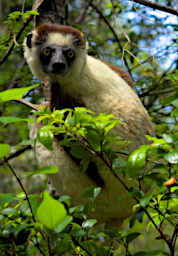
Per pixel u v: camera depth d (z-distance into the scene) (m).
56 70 3.96
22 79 5.19
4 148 2.04
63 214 1.85
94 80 3.98
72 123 2.31
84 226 2.34
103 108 3.87
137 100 4.12
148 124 4.02
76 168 3.90
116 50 5.99
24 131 5.33
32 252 2.35
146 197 2.08
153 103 5.96
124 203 3.85
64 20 4.86
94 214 4.04
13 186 7.66
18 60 7.64
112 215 4.02
